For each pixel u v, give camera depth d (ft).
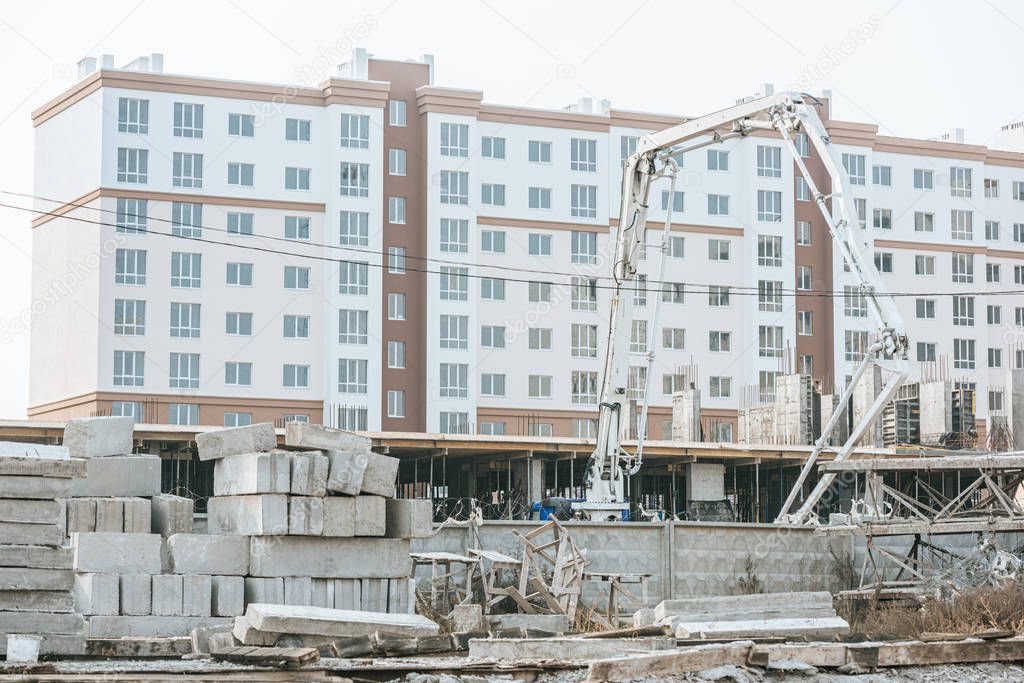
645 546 104.68
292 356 237.25
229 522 66.95
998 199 295.28
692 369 252.62
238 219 236.43
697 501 159.33
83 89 235.61
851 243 108.47
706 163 267.59
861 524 102.68
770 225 268.21
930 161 284.00
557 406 254.06
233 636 56.80
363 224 242.58
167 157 232.94
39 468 56.49
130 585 61.57
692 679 51.85
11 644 52.85
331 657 56.13
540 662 53.47
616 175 261.65
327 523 65.31
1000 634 63.46
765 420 189.57
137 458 68.69
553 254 257.14
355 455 66.64
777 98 110.11
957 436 169.68
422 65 254.88
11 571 55.31
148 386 227.81
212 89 236.43
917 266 281.74
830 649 56.54
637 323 260.21
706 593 104.83
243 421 233.14
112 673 48.32
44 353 246.06
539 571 89.40
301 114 241.76
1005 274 293.43
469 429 245.45
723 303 266.16
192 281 232.53
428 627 60.39
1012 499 100.83
